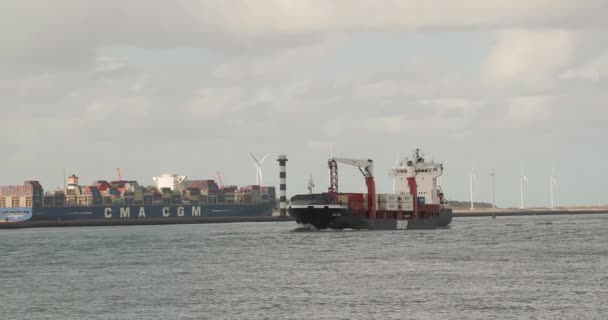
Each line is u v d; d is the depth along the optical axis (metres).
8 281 103.75
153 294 88.25
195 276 104.94
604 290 85.06
